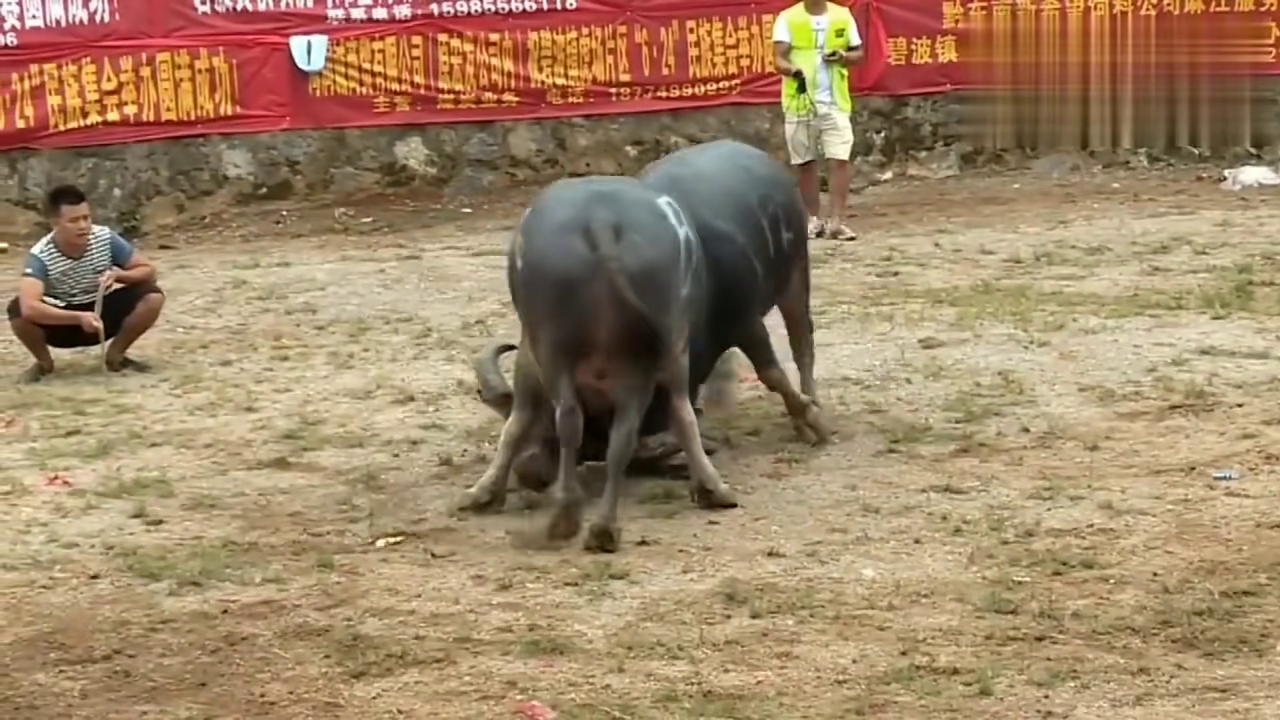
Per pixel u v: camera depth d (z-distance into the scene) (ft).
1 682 18.63
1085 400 29.60
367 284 43.06
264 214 53.88
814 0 48.55
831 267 44.09
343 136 55.11
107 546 23.11
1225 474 25.14
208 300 41.52
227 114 53.78
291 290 42.57
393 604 20.65
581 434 22.59
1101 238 47.42
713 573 21.50
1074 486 24.80
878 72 59.67
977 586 20.81
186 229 53.11
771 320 36.42
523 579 21.43
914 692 17.79
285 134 54.49
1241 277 40.75
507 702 17.75
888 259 45.11
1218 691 17.76
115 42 52.54
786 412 29.40
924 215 53.16
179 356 35.37
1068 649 18.89
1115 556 21.84
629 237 21.95
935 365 32.37
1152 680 18.03
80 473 26.76
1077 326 35.55
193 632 19.97
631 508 24.30
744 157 26.55
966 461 26.30
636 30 57.31
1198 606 20.01
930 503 24.22
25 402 31.55
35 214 52.26
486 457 27.17
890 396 30.30
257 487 25.79
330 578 21.66
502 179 56.65
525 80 56.54
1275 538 22.41
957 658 18.66
